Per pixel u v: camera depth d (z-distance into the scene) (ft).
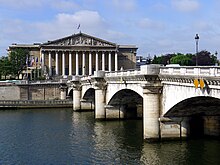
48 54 579.07
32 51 593.42
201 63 463.01
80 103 291.58
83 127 195.21
